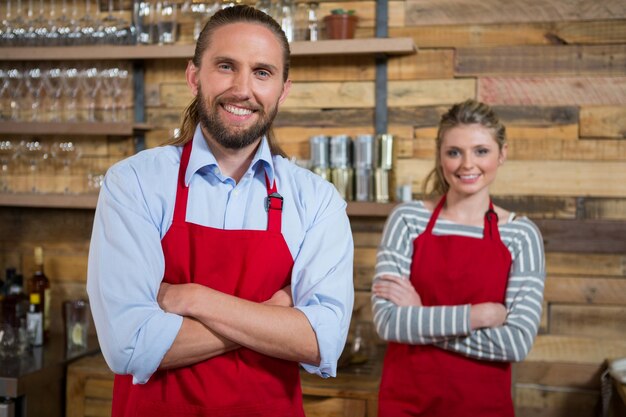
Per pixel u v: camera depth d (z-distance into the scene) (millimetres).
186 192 1535
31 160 3217
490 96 2975
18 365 2697
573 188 2926
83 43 3127
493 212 2248
